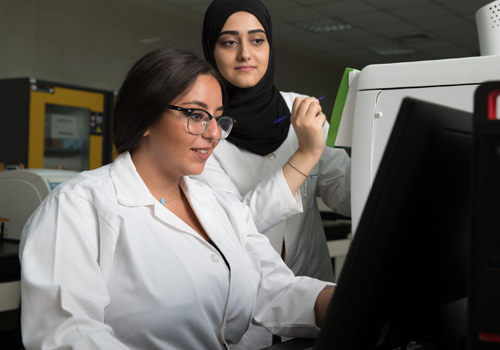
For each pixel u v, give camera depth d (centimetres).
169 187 104
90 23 605
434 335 71
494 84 42
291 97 174
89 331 74
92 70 610
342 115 106
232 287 102
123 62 643
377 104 94
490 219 42
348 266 50
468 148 58
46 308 77
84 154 520
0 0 526
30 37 551
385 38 820
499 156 41
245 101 156
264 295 110
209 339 98
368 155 95
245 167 155
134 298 88
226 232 109
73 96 499
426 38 815
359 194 96
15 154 468
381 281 54
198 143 97
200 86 97
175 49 100
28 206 215
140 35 661
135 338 89
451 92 87
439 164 54
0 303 188
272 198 134
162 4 673
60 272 81
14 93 466
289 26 763
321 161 164
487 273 42
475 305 43
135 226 93
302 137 134
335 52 923
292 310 105
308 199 160
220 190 146
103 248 87
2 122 475
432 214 57
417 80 90
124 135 100
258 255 114
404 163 49
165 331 90
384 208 49
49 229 85
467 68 85
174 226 97
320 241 168
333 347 53
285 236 156
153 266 91
